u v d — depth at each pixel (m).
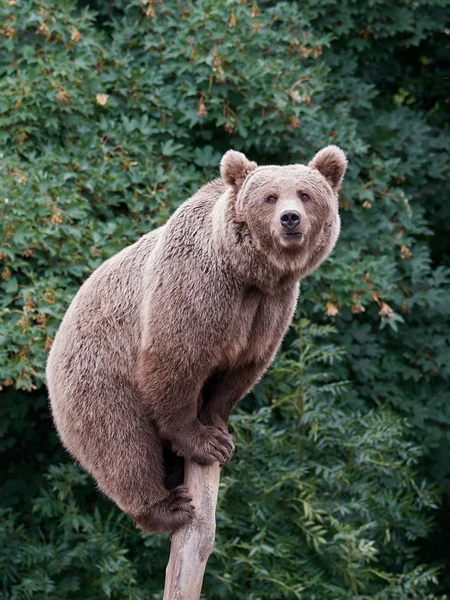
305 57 14.24
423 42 17.80
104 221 13.10
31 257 12.24
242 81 13.34
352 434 13.02
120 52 13.80
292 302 7.76
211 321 7.35
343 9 15.41
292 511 12.63
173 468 8.12
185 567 7.46
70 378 7.93
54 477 12.94
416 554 16.80
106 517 13.48
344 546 11.89
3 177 12.06
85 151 12.94
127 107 13.66
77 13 14.51
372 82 17.19
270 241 7.26
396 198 14.59
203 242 7.47
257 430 12.38
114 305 7.91
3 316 11.92
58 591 12.61
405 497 13.30
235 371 7.88
